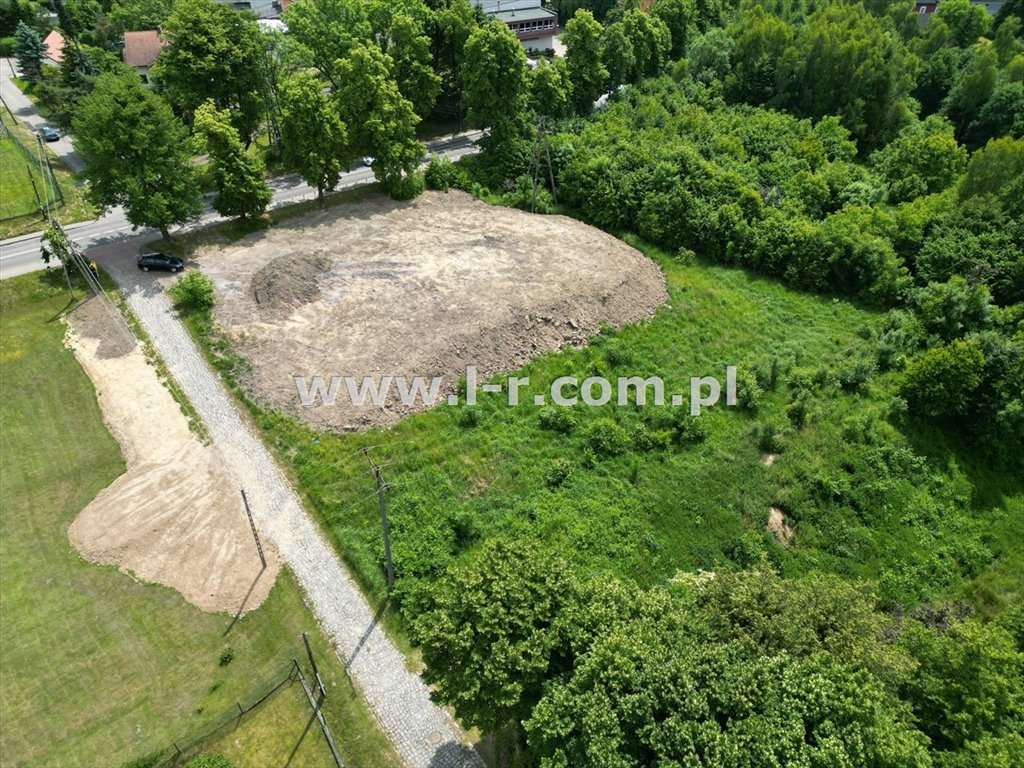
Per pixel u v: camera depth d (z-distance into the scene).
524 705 24.95
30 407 43.59
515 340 48.44
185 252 56.84
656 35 94.06
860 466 43.47
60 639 31.47
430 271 53.88
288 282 51.16
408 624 29.36
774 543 39.38
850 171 74.69
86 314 50.50
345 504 37.97
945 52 99.88
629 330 52.09
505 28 72.06
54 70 84.12
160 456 40.56
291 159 62.19
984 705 25.38
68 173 68.56
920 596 38.88
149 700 29.45
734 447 43.78
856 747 21.09
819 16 105.62
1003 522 42.88
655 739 21.27
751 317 55.38
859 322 56.12
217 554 35.44
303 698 30.00
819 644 25.72
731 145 75.00
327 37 76.00
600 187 66.75
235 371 45.56
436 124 89.56
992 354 46.19
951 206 64.06
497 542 28.58
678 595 32.03
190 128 69.69
